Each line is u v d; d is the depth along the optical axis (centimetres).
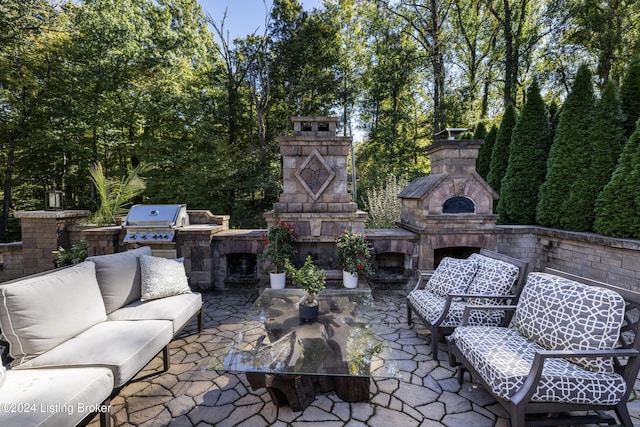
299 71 1246
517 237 536
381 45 1287
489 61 1255
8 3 742
